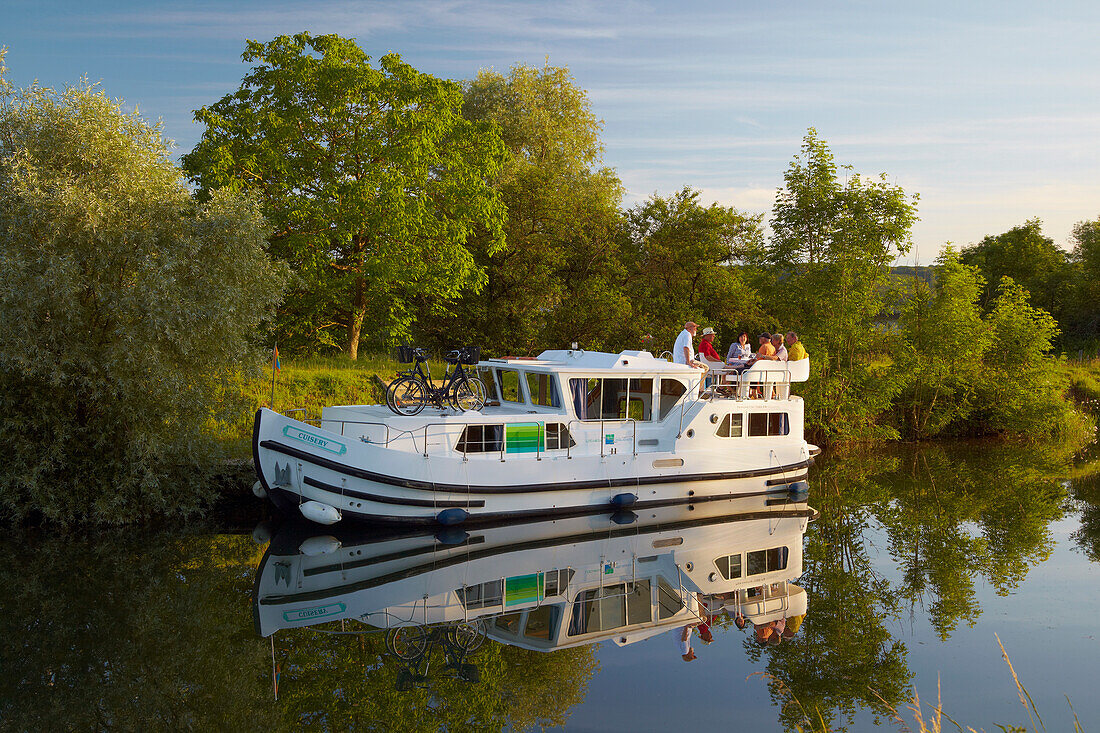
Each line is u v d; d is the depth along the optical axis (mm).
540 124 44719
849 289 25891
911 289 28578
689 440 17172
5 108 14336
